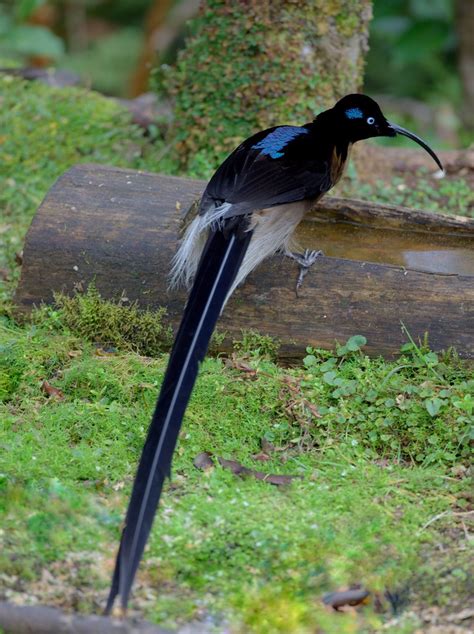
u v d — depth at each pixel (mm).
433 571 7797
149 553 7836
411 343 10180
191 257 10250
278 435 9633
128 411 9742
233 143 13883
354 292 10344
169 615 7246
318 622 7289
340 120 11125
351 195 14023
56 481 8562
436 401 9539
